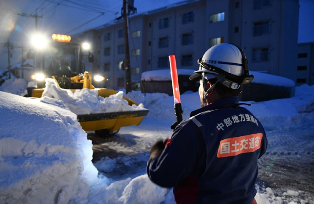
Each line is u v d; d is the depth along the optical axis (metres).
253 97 13.69
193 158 1.11
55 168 2.06
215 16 26.94
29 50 8.41
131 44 35.88
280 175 4.11
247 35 25.22
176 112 1.51
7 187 1.77
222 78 1.25
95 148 5.42
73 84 7.42
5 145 1.97
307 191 3.50
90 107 4.71
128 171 4.05
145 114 5.63
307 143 6.25
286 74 24.16
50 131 2.31
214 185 1.14
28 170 1.92
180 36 30.75
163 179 1.11
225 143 1.14
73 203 2.21
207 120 1.16
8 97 2.54
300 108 10.73
